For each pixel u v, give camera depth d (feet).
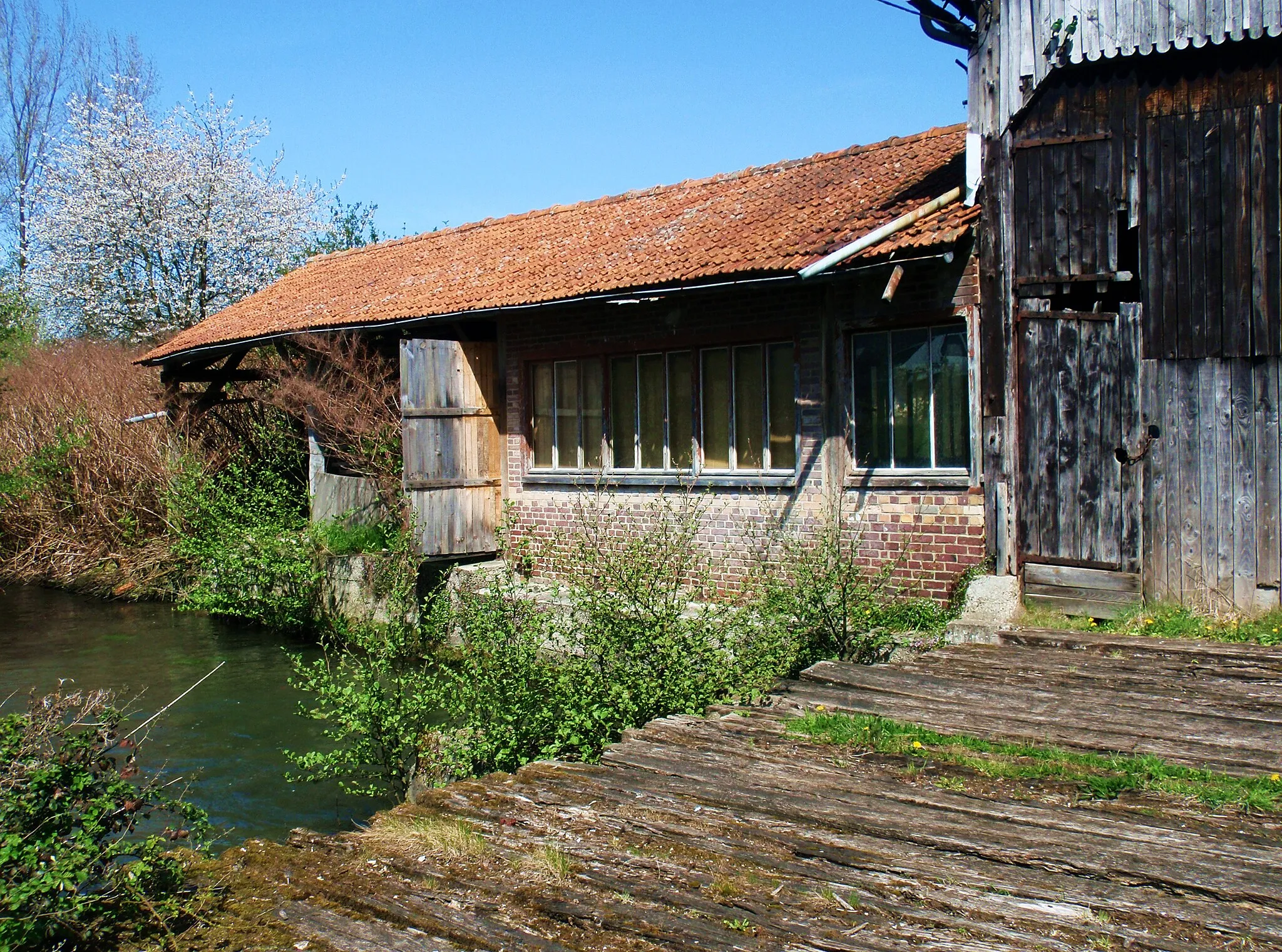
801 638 26.94
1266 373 25.45
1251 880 12.25
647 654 25.32
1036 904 11.96
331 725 33.30
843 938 11.39
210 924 12.82
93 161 89.20
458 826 15.15
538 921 12.35
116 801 14.66
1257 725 18.31
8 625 49.73
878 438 32.27
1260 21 25.17
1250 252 25.62
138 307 87.10
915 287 30.81
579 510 35.47
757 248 33.55
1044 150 27.99
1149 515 26.73
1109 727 18.45
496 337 44.01
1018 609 27.71
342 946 12.01
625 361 39.32
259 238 90.94
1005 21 28.40
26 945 12.37
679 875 13.28
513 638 27.14
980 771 16.61
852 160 39.27
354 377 46.37
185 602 52.60
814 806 15.31
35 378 69.67
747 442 35.86
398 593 33.68
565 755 24.22
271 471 54.49
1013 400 28.50
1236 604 25.80
